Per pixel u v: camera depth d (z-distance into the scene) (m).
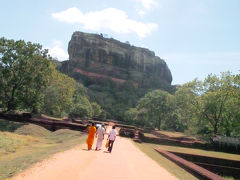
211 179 10.54
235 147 33.41
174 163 15.54
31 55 36.62
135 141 30.50
